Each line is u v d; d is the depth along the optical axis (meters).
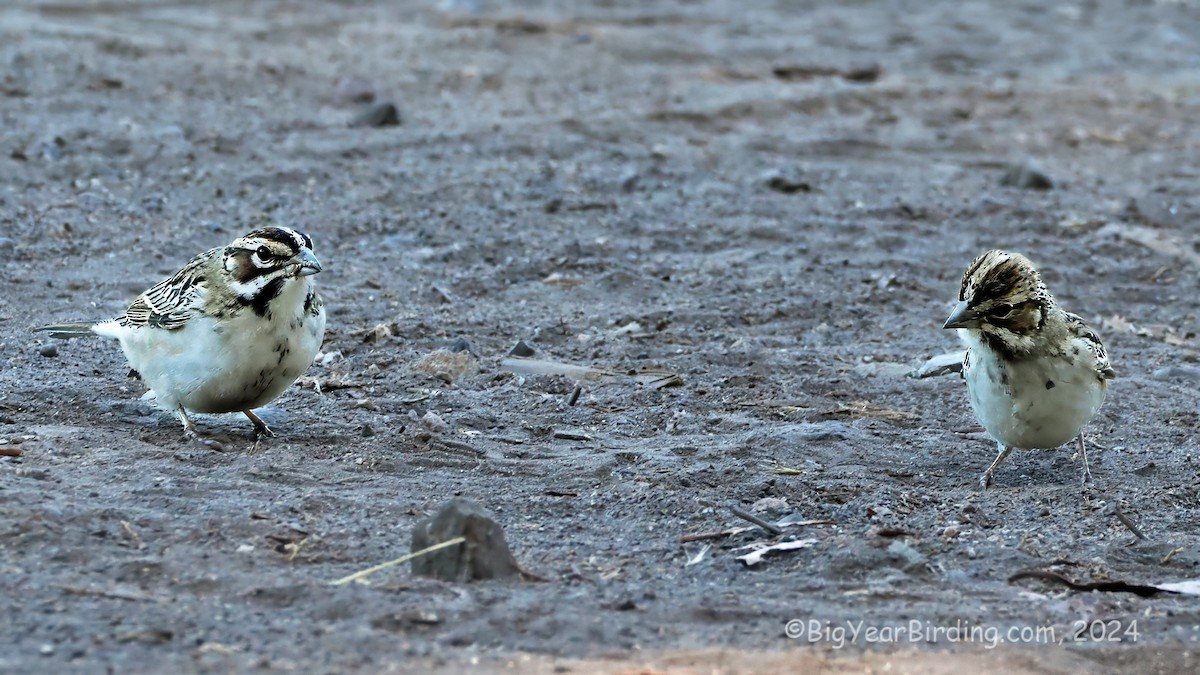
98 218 18.94
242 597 8.91
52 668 7.84
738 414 13.56
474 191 21.11
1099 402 11.57
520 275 18.02
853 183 23.09
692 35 33.66
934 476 12.09
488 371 14.48
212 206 19.84
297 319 11.73
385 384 13.98
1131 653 8.90
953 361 15.00
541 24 33.12
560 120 25.19
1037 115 28.45
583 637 8.65
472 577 9.41
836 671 8.44
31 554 9.30
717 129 25.84
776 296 17.58
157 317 11.73
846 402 14.02
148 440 12.01
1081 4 41.97
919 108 28.23
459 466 11.85
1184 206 22.70
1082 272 19.34
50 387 13.15
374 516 10.48
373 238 19.14
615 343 15.57
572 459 12.06
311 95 25.89
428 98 26.45
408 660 8.20
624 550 10.20
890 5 40.44
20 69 25.19
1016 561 10.24
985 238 20.69
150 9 31.64
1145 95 30.61
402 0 35.31
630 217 20.58
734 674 8.30
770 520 10.88
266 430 12.33
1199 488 11.68
